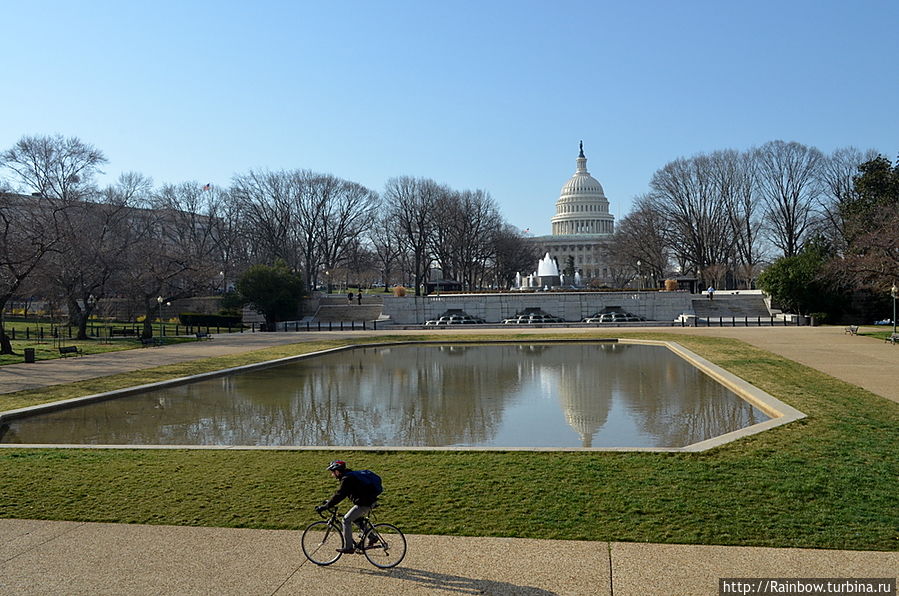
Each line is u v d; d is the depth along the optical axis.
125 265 61.41
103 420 23.73
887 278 48.06
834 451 16.11
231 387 30.92
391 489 13.73
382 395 28.55
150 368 36.59
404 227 107.81
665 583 9.28
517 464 15.52
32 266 45.44
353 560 10.26
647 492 13.17
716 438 17.77
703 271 93.25
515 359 41.44
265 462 16.23
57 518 12.41
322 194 106.00
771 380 27.95
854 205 73.88
